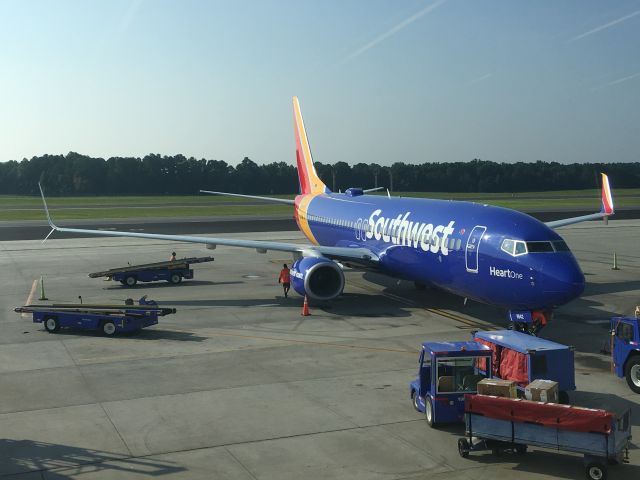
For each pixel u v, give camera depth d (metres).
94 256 53.94
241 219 97.81
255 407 17.81
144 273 39.53
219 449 15.04
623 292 36.00
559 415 13.80
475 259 25.08
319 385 19.73
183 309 31.94
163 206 143.12
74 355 23.36
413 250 29.70
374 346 24.48
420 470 13.96
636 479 13.48
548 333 26.48
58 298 35.19
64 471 13.91
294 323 28.59
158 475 13.69
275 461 14.38
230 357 23.00
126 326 25.94
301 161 54.59
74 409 17.73
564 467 14.15
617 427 13.66
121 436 15.83
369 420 16.86
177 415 17.22
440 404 16.12
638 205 127.94
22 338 26.00
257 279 41.84
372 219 35.66
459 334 26.25
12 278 42.56
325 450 14.98
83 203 163.25
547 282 22.25
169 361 22.50
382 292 36.19
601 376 20.61
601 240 64.50
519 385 17.36
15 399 18.58
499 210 26.34
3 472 13.86
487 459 14.57
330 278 32.25
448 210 28.92
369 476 13.65
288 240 66.88
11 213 117.94
